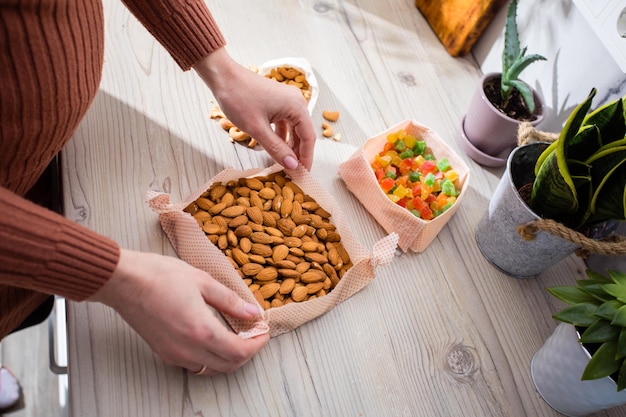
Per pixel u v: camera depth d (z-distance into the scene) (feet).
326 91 3.96
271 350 3.05
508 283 3.46
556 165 2.95
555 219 3.16
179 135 3.59
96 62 2.74
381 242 3.16
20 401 4.96
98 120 3.53
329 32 4.25
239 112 3.28
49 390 5.04
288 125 3.56
